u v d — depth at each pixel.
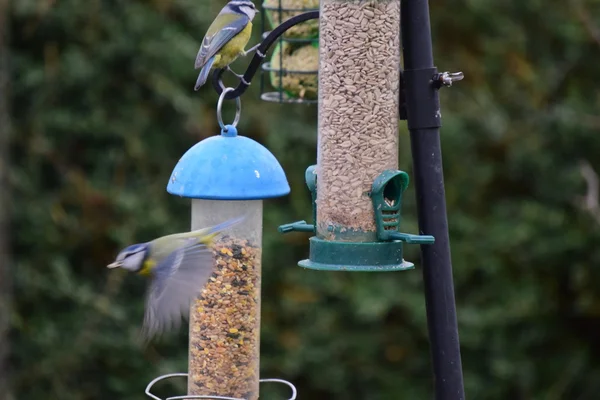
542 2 15.72
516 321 14.91
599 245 15.13
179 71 13.77
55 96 13.74
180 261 5.38
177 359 13.52
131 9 13.73
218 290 6.58
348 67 6.37
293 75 8.32
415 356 14.84
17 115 13.77
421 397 14.64
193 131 13.79
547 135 15.36
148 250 5.44
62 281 13.25
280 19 8.32
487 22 15.61
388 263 6.23
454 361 6.15
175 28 13.89
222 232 6.55
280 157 13.97
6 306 12.58
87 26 13.70
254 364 6.65
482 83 15.30
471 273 14.93
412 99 6.20
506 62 15.61
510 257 15.08
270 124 13.92
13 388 13.23
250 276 6.61
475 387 14.81
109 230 13.52
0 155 12.50
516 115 15.55
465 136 14.88
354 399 14.70
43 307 13.55
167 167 13.91
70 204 13.79
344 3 6.36
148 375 13.45
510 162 15.28
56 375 13.29
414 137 6.22
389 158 6.40
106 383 13.47
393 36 6.39
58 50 13.77
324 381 14.36
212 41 7.13
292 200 14.14
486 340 14.93
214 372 6.60
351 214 6.31
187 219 13.86
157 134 13.97
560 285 15.55
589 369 15.72
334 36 6.39
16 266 13.45
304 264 6.27
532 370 15.09
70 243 13.66
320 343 14.43
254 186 6.09
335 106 6.39
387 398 14.64
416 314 14.26
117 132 13.77
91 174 13.91
